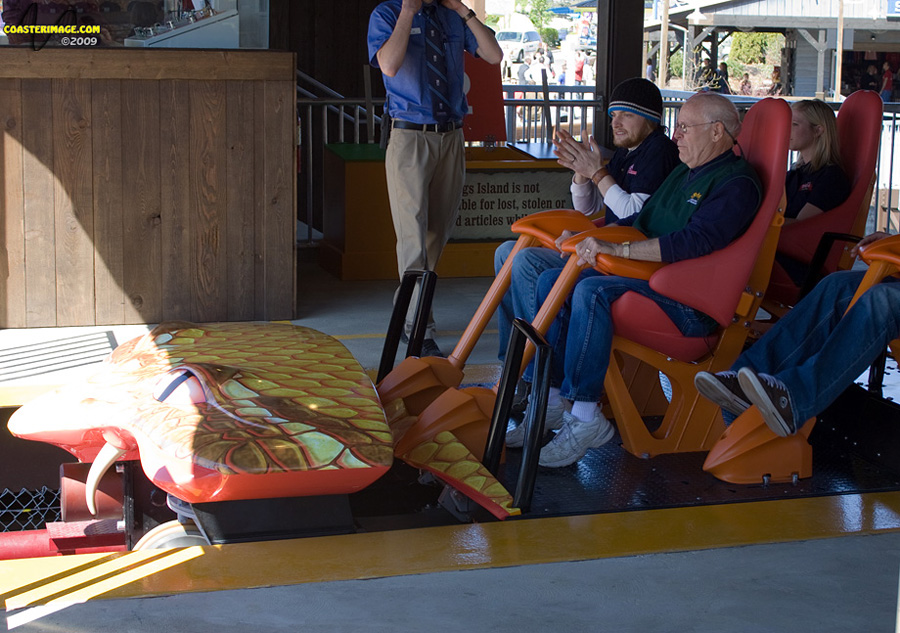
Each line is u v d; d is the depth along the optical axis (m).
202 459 2.33
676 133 3.22
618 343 3.18
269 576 2.29
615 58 7.30
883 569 2.42
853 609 2.21
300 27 9.32
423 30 4.59
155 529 2.67
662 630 2.11
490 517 2.87
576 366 3.07
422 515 2.97
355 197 6.38
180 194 5.01
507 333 3.66
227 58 4.90
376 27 4.58
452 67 4.68
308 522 2.53
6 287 4.93
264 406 2.56
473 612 2.16
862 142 3.90
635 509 2.82
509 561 2.41
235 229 5.10
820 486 3.03
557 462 3.09
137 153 4.93
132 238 5.01
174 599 2.17
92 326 5.04
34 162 4.85
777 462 3.05
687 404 3.28
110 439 2.70
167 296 5.10
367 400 2.70
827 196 3.86
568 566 2.40
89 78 4.80
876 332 2.86
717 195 3.04
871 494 2.91
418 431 2.91
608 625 2.12
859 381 3.97
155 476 2.45
